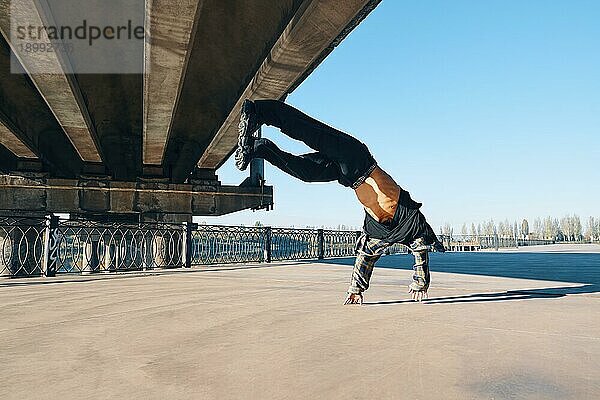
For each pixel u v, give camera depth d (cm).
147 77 1281
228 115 1714
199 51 1412
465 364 263
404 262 1700
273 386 224
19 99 1770
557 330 363
